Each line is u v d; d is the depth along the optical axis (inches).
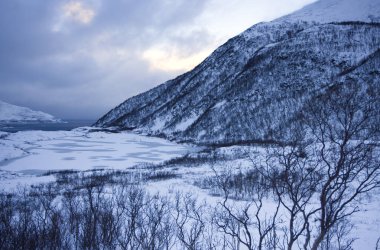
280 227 479.5
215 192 876.0
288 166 210.1
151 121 6003.9
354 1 7559.1
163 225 418.0
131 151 3216.0
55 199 605.3
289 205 682.8
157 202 599.2
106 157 2714.1
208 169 1544.0
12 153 2832.2
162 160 2522.1
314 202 685.3
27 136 4247.0
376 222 506.0
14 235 313.0
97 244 325.1
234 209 629.6
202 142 3988.7
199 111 5255.9
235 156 1897.1
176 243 356.8
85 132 5305.1
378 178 722.2
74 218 397.1
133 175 1423.5
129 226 362.9
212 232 388.2
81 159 2583.7
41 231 332.2
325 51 4677.7
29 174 1907.0
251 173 988.6
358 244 395.9
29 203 534.6
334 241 382.9
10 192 947.3
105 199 538.9
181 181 1152.8
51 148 3383.4
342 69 4151.1
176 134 4857.3
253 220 527.2
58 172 1839.3
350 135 191.9
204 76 6491.1
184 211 547.2
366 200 664.4
